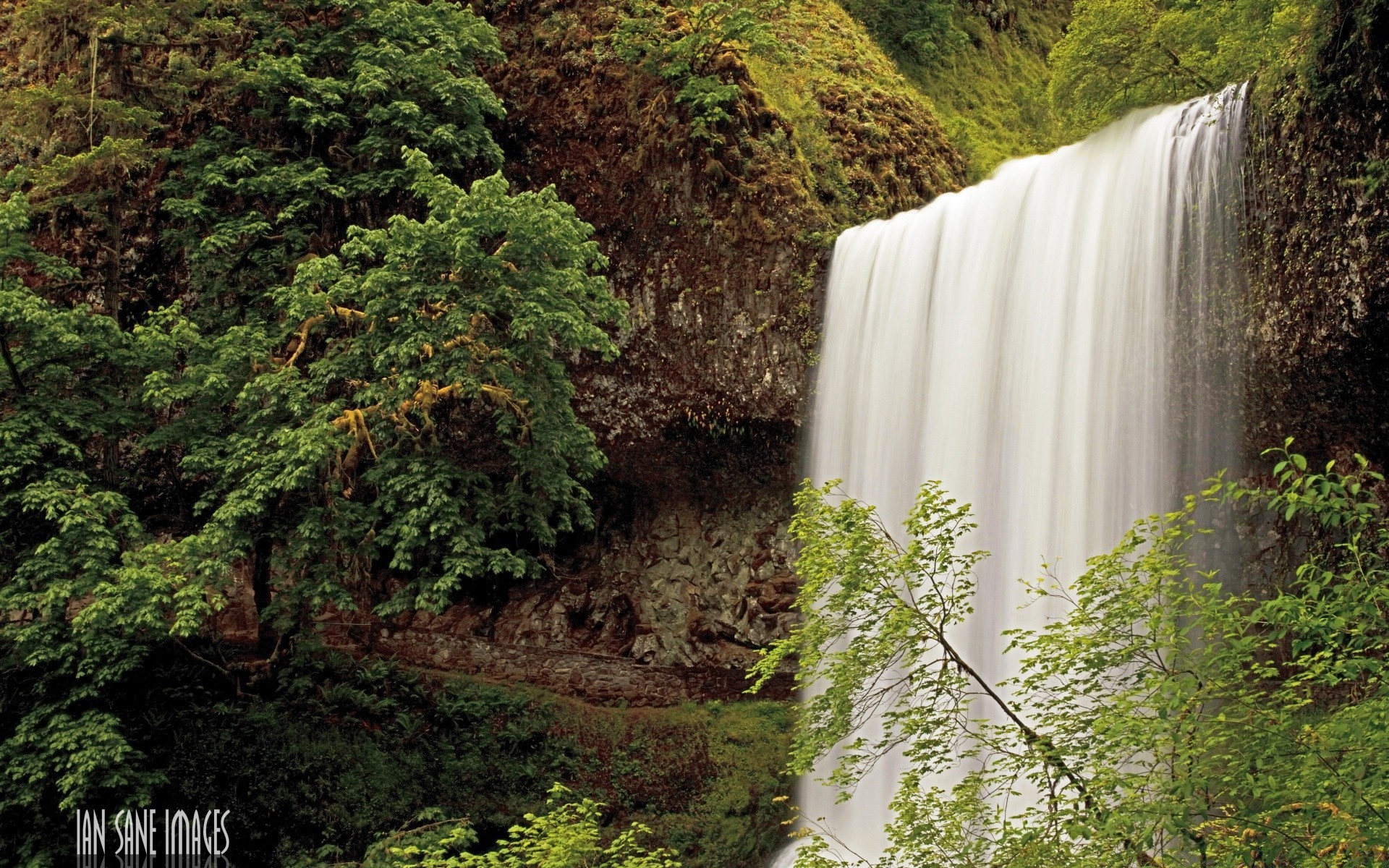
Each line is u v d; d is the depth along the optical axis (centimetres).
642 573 3212
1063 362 2466
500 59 3284
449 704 2819
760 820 2675
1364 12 2034
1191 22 3073
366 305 2655
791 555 3067
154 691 2720
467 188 3275
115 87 3106
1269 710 1101
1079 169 2542
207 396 2694
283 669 2781
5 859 2467
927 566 1384
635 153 3203
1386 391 2131
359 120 3219
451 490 2853
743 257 3086
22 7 3612
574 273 2647
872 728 2608
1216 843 1065
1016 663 2412
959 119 4466
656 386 3150
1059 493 2423
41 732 2392
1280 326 2203
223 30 3144
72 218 3356
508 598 3272
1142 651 1182
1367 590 1092
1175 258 2330
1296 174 2178
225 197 3247
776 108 3269
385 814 2622
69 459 2706
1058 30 5556
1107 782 1125
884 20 4747
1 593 2402
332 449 2591
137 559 2381
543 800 2711
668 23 3303
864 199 3350
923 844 1399
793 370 3031
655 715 2906
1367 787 1005
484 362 2612
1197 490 2277
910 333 2797
